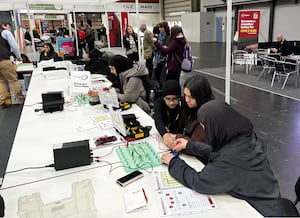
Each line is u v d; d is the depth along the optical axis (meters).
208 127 1.15
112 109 2.04
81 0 5.23
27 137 1.87
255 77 6.75
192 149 1.50
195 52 11.72
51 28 14.85
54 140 1.81
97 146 1.69
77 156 1.43
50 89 3.31
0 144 3.26
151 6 17.09
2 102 4.77
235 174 1.07
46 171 1.42
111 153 1.60
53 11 6.98
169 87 1.91
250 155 1.09
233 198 1.14
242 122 1.14
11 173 1.41
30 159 1.55
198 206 1.10
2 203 1.04
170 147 1.63
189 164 1.45
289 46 6.75
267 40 11.27
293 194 2.18
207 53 11.35
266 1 10.90
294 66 6.11
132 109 2.44
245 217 1.03
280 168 2.57
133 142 1.74
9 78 4.74
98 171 1.40
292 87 5.62
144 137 1.81
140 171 1.37
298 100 4.71
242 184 1.09
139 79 2.60
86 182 0.99
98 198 1.17
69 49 7.08
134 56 6.64
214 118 1.12
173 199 1.15
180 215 1.06
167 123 2.02
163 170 1.38
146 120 2.16
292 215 1.33
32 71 4.76
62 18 11.32
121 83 2.67
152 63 5.70
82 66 4.29
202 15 14.84
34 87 3.45
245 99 4.94
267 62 6.54
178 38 3.94
